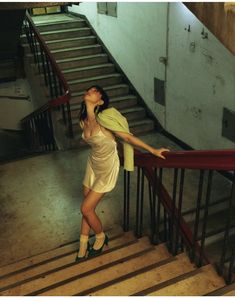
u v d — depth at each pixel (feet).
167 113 19.12
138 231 11.64
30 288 8.71
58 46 23.81
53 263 10.18
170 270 8.39
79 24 25.48
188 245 9.30
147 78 20.10
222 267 7.64
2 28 18.58
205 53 14.64
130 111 20.94
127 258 9.29
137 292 7.39
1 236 12.55
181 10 15.39
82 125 8.80
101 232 9.85
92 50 24.03
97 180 9.17
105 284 7.88
